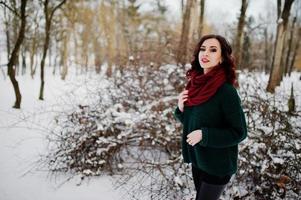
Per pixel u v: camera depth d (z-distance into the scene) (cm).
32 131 541
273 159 309
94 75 581
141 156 402
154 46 581
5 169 381
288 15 1020
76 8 1644
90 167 377
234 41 1177
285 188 305
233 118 192
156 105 427
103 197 324
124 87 478
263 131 340
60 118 446
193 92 208
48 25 932
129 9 2350
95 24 2169
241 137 193
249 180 329
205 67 205
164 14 2042
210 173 203
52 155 411
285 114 384
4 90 1053
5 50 1948
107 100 465
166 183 333
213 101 197
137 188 337
